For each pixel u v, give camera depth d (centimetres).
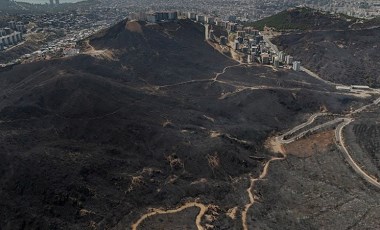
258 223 9862
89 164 11012
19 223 9012
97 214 9694
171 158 12475
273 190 11469
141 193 10750
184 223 9575
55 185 10006
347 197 10881
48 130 12794
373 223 9669
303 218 10062
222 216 10119
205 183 11494
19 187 9875
